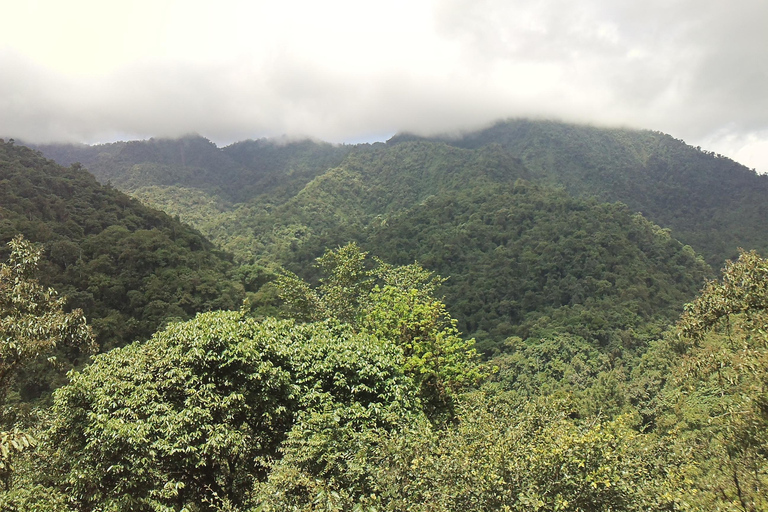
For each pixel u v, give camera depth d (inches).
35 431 406.0
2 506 325.4
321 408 363.9
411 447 247.1
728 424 300.7
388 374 430.0
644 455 245.1
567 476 206.4
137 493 336.5
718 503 266.2
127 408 339.3
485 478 208.2
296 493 268.8
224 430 342.3
